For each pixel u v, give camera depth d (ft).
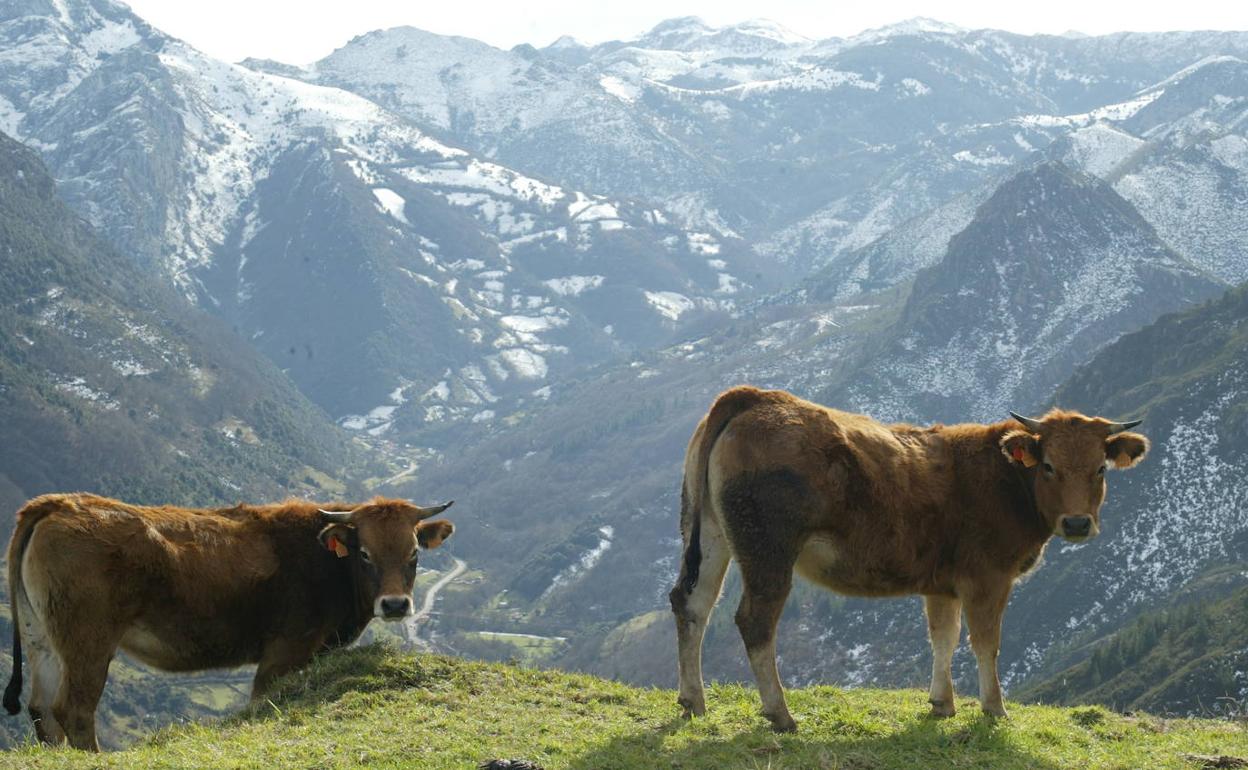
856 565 43.93
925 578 45.21
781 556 42.39
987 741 41.91
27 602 42.65
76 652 42.52
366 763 38.17
